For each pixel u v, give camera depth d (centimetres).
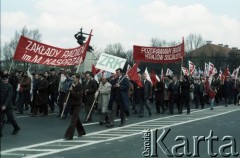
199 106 2731
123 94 1488
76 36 2747
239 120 1736
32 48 1700
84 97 1778
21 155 931
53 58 1700
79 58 1642
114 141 1145
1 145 1071
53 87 1978
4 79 1230
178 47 2405
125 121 1677
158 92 2092
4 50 6912
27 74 1908
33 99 1816
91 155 930
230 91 2819
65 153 956
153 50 2442
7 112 1243
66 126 1475
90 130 1392
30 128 1409
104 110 1555
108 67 1623
